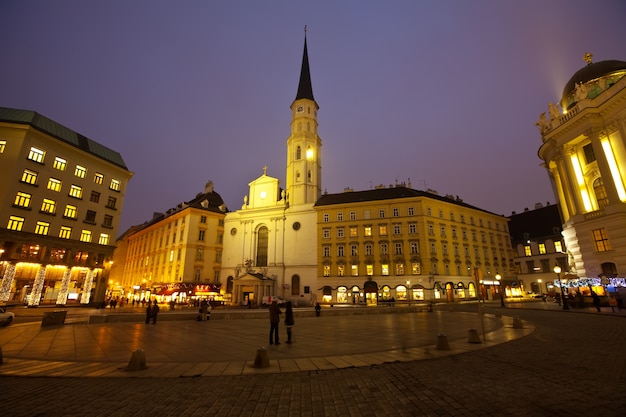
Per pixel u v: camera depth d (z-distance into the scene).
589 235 30.11
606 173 28.94
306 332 17.69
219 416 5.80
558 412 5.68
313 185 66.94
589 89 35.47
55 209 40.09
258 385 7.62
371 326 20.27
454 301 50.91
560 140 34.50
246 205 67.38
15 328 20.38
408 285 49.75
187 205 65.31
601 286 28.66
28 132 38.00
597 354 10.20
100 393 7.10
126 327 21.03
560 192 37.31
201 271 60.50
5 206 35.22
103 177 46.84
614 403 6.01
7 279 34.69
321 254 56.88
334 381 7.87
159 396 6.88
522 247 70.00
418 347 12.19
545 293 63.81
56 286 39.62
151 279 67.31
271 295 57.22
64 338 15.84
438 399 6.50
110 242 46.62
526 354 10.49
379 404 6.29
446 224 55.56
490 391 6.91
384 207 55.34
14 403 6.48
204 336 16.48
